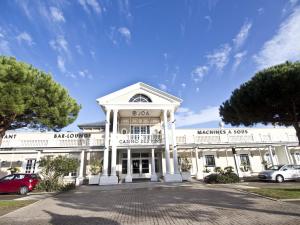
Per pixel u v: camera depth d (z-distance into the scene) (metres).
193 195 10.75
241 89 12.27
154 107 21.48
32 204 9.73
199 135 23.14
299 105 11.48
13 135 22.50
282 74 10.60
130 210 7.88
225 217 6.35
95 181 19.11
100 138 21.97
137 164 22.75
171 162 23.31
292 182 16.17
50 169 15.73
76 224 6.21
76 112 14.15
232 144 22.50
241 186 13.80
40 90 11.37
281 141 23.33
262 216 6.30
